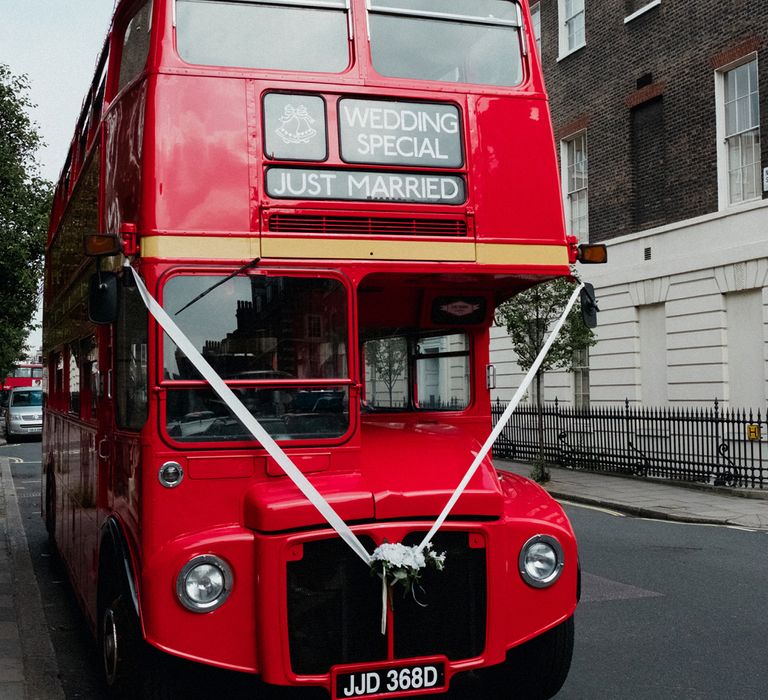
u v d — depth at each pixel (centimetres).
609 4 2059
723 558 952
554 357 1617
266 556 416
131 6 554
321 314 468
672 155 1866
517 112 524
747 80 1688
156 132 455
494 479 462
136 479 455
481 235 504
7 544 1143
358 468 464
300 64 485
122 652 455
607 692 539
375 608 428
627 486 1605
